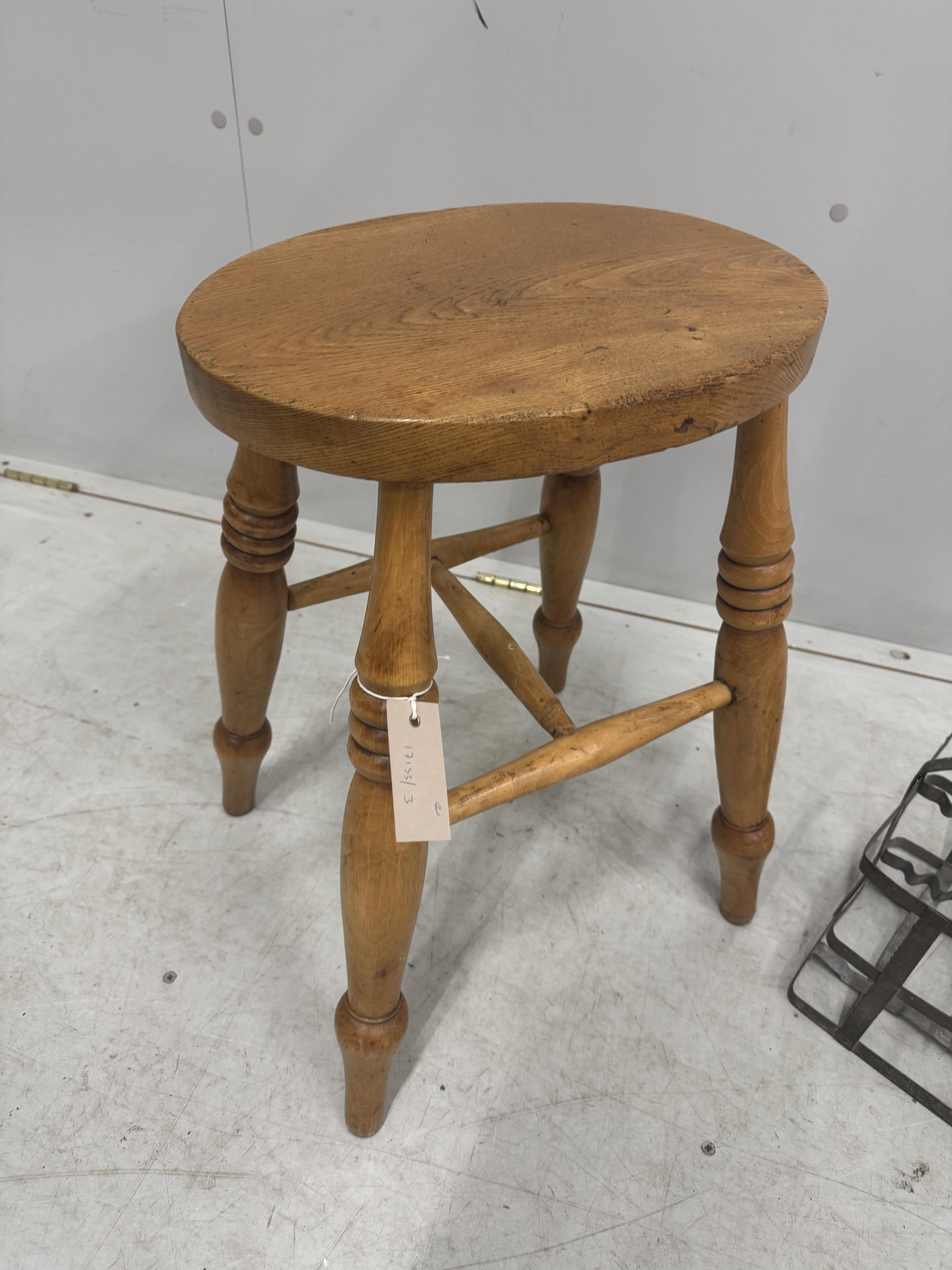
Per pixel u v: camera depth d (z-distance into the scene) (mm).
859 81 831
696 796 933
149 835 849
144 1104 654
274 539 695
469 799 568
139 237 1133
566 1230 604
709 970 769
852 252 920
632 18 849
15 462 1386
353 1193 616
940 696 1085
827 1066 706
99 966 738
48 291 1208
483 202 1002
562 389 431
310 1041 701
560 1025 722
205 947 759
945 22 786
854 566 1127
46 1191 605
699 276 594
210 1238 589
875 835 787
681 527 1152
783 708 688
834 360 984
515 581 1204
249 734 806
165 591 1163
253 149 1029
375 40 921
